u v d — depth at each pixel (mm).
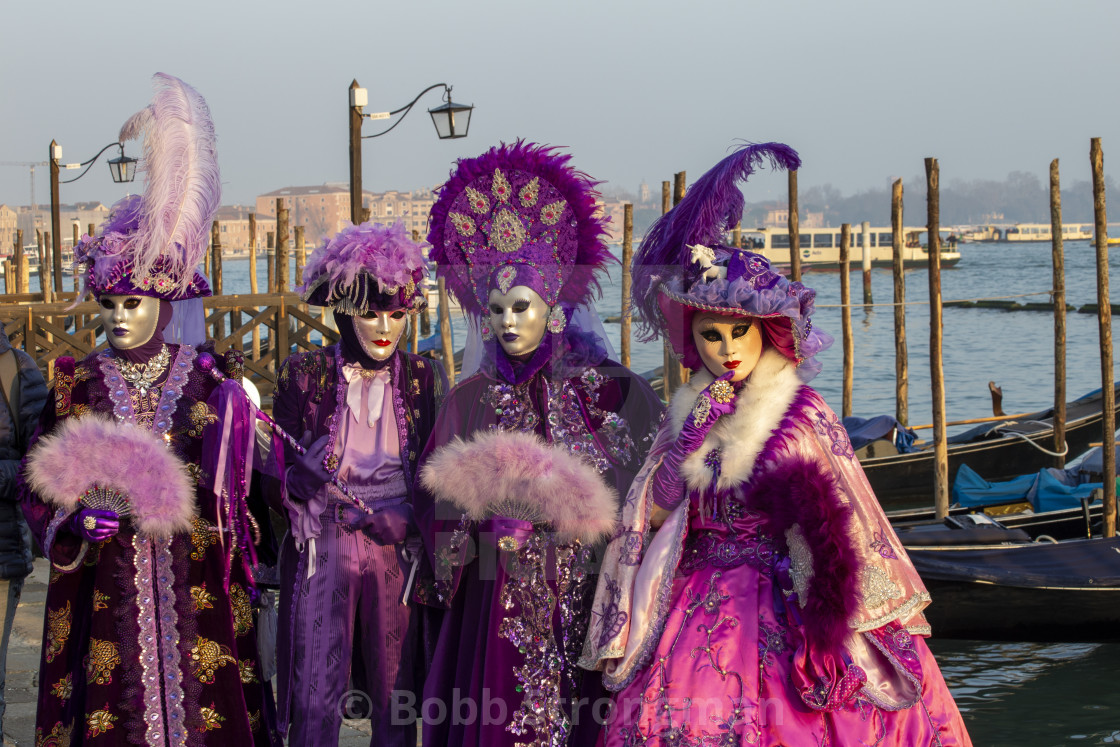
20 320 9805
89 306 9992
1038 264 78562
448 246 3225
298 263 19344
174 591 3283
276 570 3732
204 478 3389
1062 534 9516
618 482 3219
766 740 2904
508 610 3125
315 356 3680
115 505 3234
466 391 3307
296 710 3527
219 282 17547
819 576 2910
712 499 3094
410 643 3600
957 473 11883
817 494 2957
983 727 6445
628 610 3088
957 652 7730
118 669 3213
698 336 3117
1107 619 7688
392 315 3586
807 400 3113
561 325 3191
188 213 3412
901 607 2973
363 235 3551
